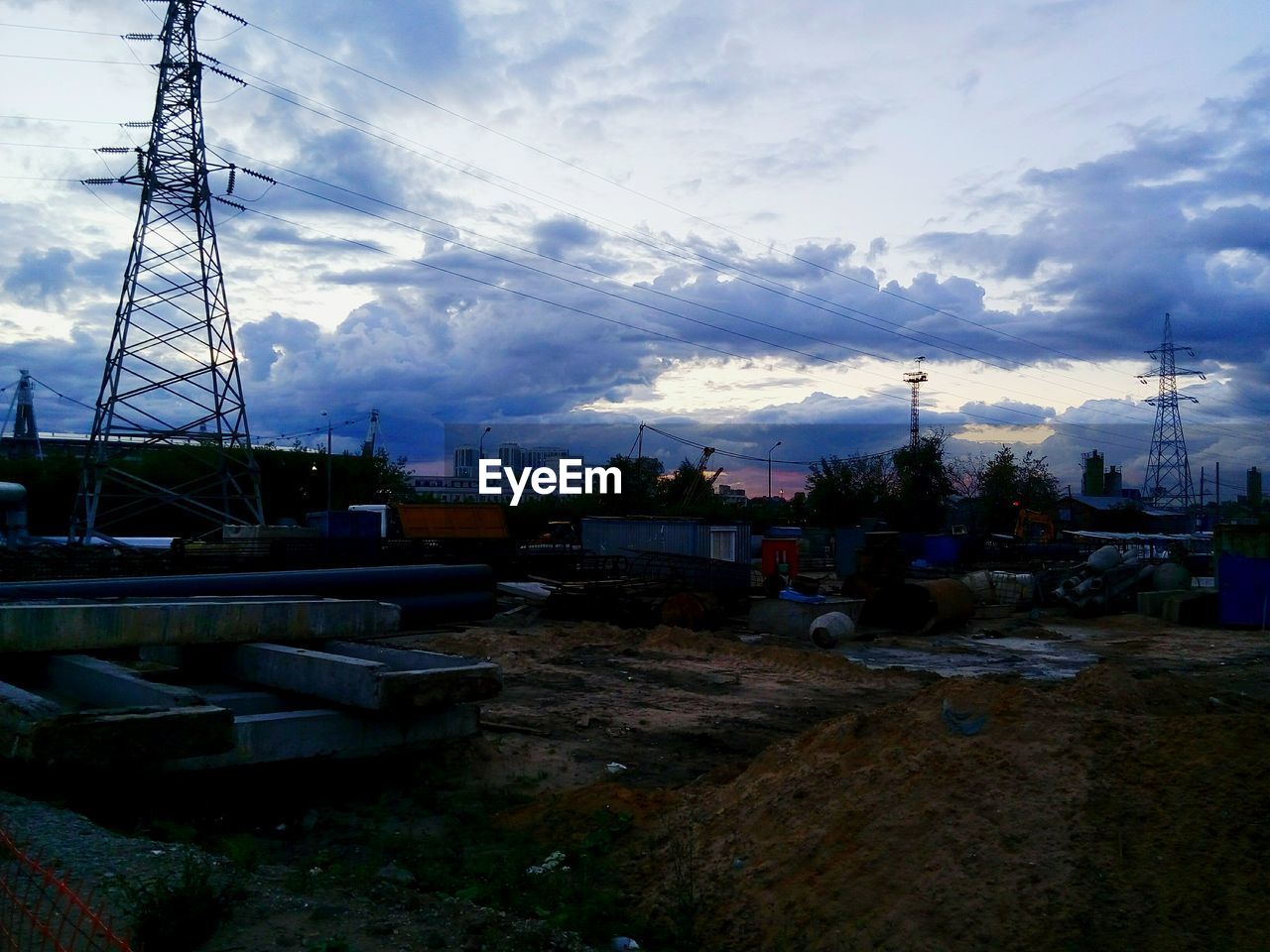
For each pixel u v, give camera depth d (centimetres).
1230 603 2686
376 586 2081
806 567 4997
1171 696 899
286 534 2838
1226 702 919
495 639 1925
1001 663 1977
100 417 3447
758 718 1250
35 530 5022
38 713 634
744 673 1648
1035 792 573
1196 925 471
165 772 726
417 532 3275
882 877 544
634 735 1127
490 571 2342
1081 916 486
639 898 604
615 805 788
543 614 2453
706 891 589
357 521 3712
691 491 6372
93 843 549
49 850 527
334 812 792
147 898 439
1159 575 3122
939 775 608
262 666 920
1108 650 2222
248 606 948
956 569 3928
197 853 561
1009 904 500
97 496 3403
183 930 422
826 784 657
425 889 599
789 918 541
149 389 3519
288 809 800
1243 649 2234
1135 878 504
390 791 847
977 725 653
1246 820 523
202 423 3650
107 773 638
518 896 576
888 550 2658
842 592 2697
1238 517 9556
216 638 929
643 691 1439
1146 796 556
